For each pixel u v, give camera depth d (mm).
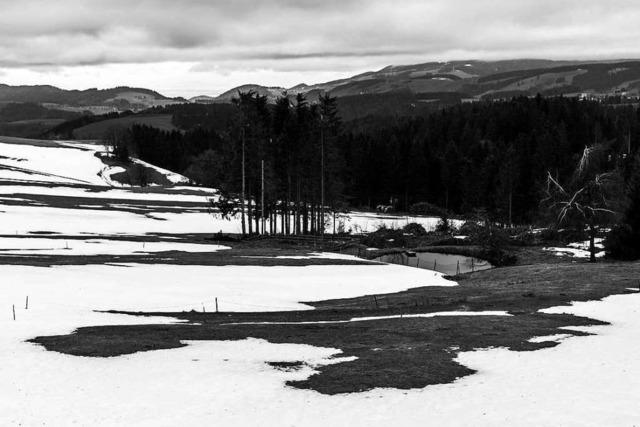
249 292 41031
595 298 35500
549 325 28078
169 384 19500
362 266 55531
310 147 87062
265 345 24719
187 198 127625
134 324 29375
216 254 60125
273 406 17391
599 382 19062
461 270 62031
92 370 20938
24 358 22188
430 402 17547
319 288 44000
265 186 83000
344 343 25094
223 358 22609
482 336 25969
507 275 49625
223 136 83375
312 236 83062
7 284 37562
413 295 40938
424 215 129875
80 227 79562
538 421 15695
